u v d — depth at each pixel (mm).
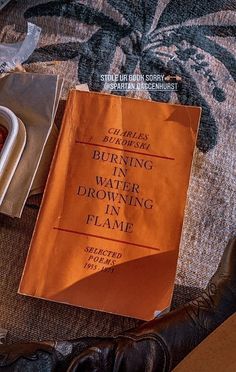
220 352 368
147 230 532
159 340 458
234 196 562
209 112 584
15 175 543
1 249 543
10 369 442
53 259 526
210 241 548
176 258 523
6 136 541
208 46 609
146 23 612
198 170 566
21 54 601
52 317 522
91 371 444
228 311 472
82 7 616
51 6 616
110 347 458
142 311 512
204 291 497
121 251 527
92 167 550
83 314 523
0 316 521
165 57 602
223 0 619
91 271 523
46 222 534
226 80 599
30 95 567
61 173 548
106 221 536
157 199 541
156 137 557
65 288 519
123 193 543
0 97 571
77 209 539
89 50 604
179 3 619
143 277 520
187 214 553
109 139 558
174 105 564
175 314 474
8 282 533
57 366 454
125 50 604
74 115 565
